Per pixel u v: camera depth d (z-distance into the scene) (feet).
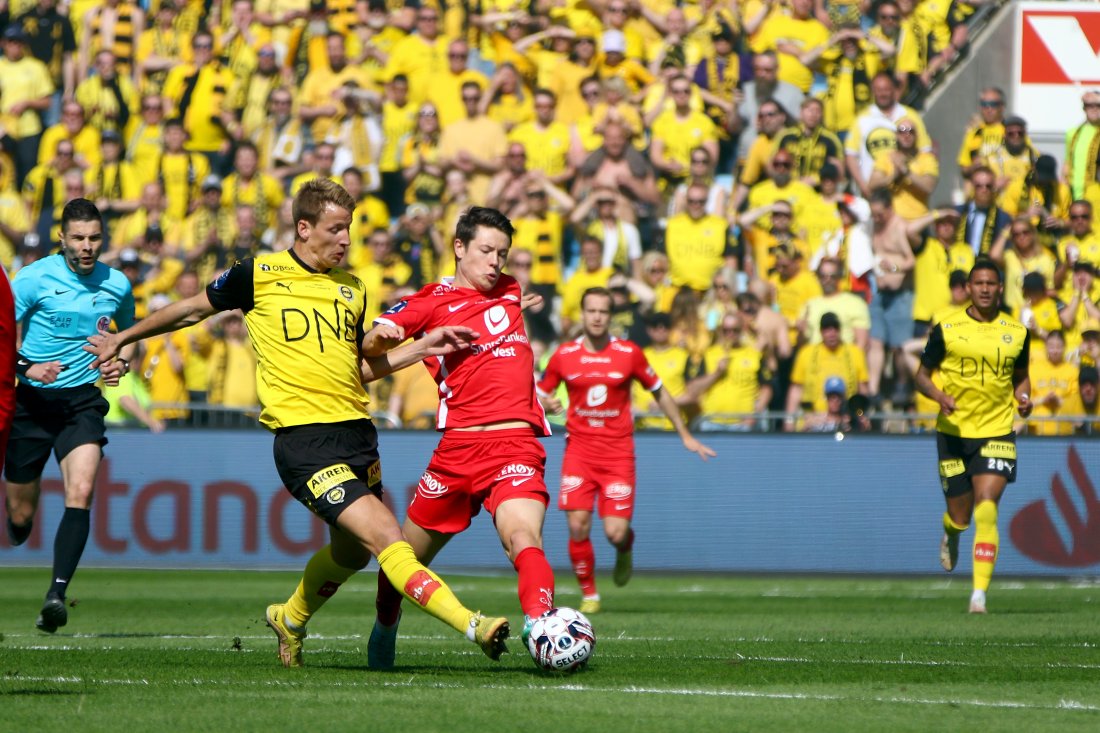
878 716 53.36
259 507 168.04
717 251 187.52
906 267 185.57
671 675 66.85
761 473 167.02
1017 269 186.19
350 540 65.72
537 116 201.67
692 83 204.95
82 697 56.90
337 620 107.96
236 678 64.03
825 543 165.99
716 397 177.68
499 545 169.78
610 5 209.05
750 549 166.71
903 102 206.28
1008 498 163.63
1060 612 118.83
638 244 191.72
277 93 211.20
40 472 93.30
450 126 203.41
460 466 66.80
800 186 192.75
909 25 206.69
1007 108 205.77
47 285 92.43
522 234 192.85
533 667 70.18
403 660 73.87
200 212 200.13
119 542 168.04
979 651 82.69
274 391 63.57
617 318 184.44
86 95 214.07
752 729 49.47
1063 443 163.63
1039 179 193.88
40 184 207.21
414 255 192.44
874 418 169.17
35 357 92.07
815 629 100.99
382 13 216.13
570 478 122.11
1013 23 205.98
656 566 167.43
